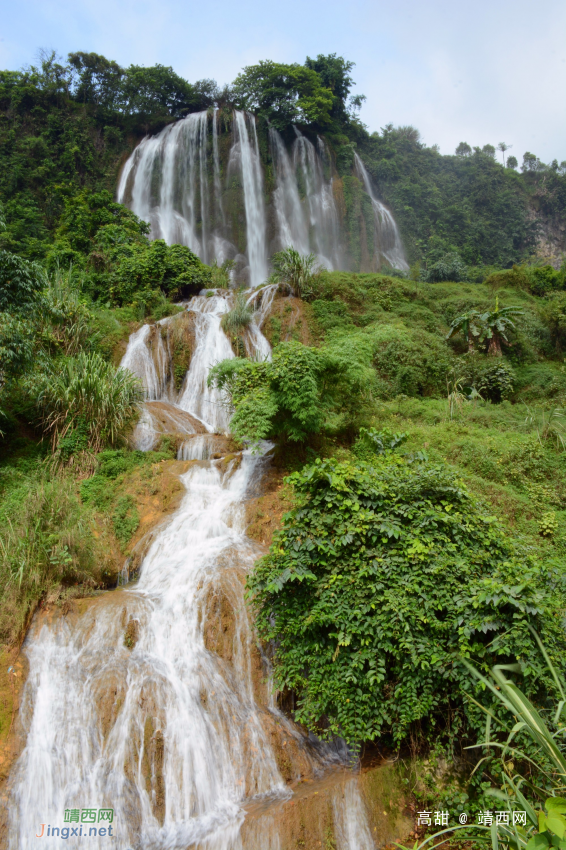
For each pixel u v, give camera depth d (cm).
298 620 531
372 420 1083
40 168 2738
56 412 955
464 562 512
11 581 622
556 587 521
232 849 472
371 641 495
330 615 504
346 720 486
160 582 700
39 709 549
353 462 786
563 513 846
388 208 3772
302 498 608
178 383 1347
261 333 1503
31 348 946
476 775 482
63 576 673
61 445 930
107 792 511
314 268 1820
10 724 527
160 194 3045
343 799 493
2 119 2961
